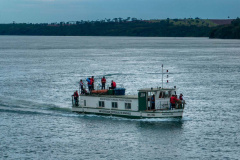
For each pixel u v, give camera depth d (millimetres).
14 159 176375
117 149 187500
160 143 194875
